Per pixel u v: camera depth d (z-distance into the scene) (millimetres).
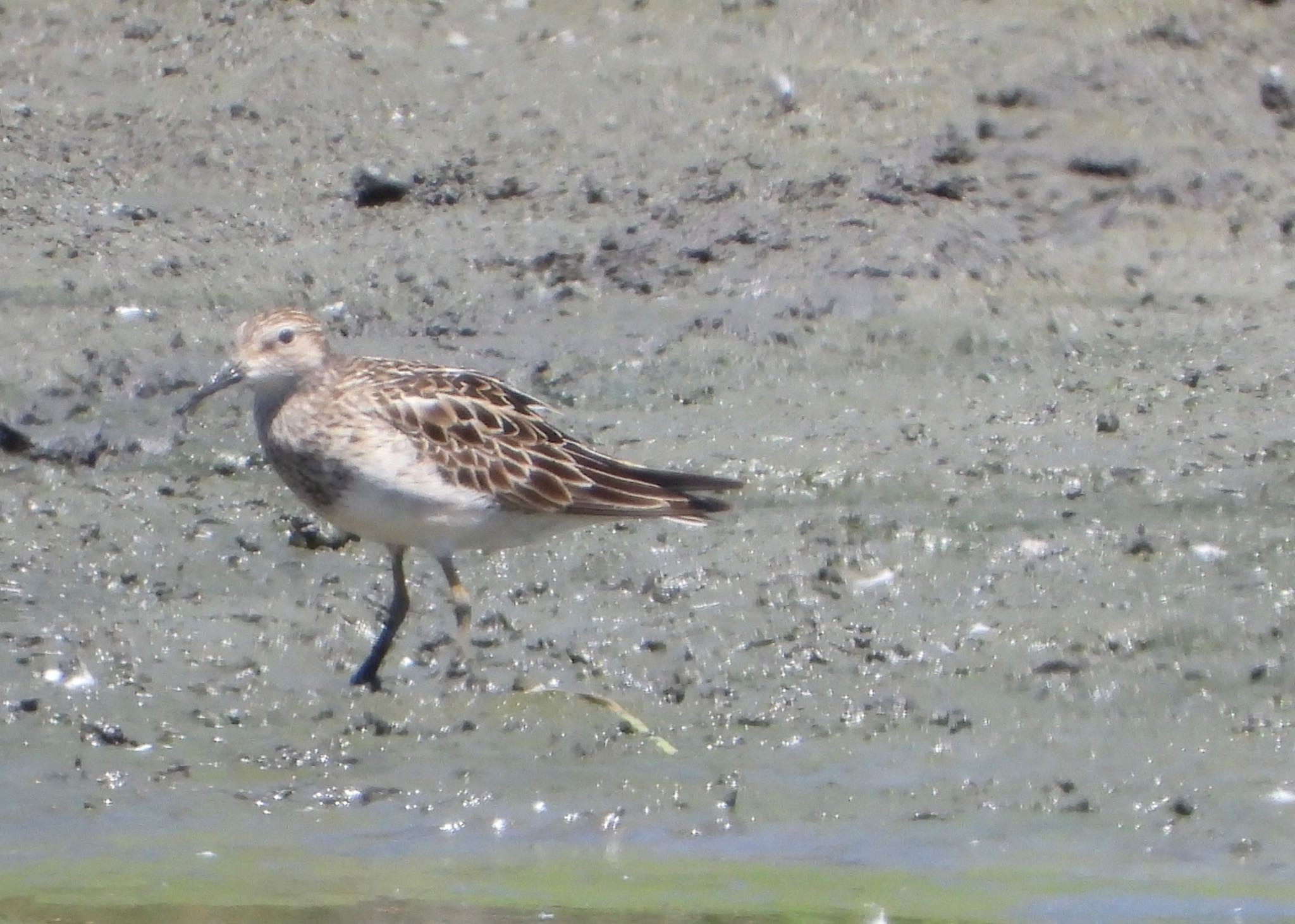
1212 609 12477
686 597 12648
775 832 10414
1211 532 13375
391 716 11367
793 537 13328
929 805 10641
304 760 10969
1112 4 18984
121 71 18188
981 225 16875
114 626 12156
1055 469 14102
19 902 9727
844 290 16047
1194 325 16031
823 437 14500
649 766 10961
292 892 9859
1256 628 12258
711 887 9906
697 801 10672
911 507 13695
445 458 11672
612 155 17469
